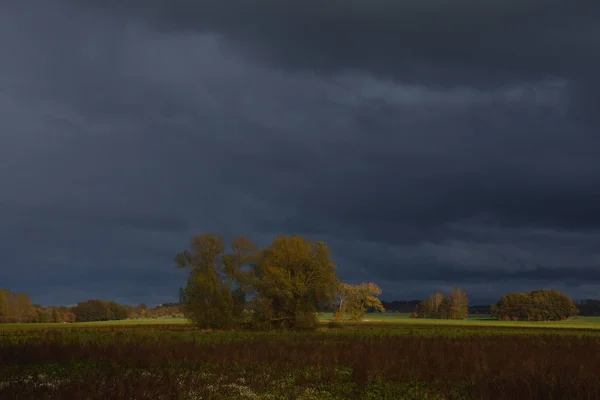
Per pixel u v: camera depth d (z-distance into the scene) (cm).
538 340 6078
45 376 2895
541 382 2547
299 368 3309
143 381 2514
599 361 3550
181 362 3450
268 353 3978
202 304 9444
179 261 9625
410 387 2711
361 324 11906
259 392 2536
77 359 3684
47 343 4834
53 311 17225
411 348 4462
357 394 2561
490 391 2462
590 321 17712
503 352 4172
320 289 9375
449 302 19412
